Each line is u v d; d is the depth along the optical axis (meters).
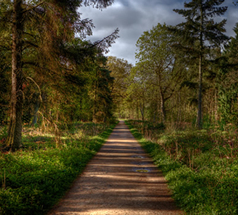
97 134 20.64
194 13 21.38
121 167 8.76
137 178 7.22
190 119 35.12
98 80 29.05
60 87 10.57
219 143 10.87
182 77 31.16
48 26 9.33
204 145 11.20
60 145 10.96
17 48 9.80
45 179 6.12
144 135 19.89
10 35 9.66
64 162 8.30
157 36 29.55
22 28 9.84
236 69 19.16
